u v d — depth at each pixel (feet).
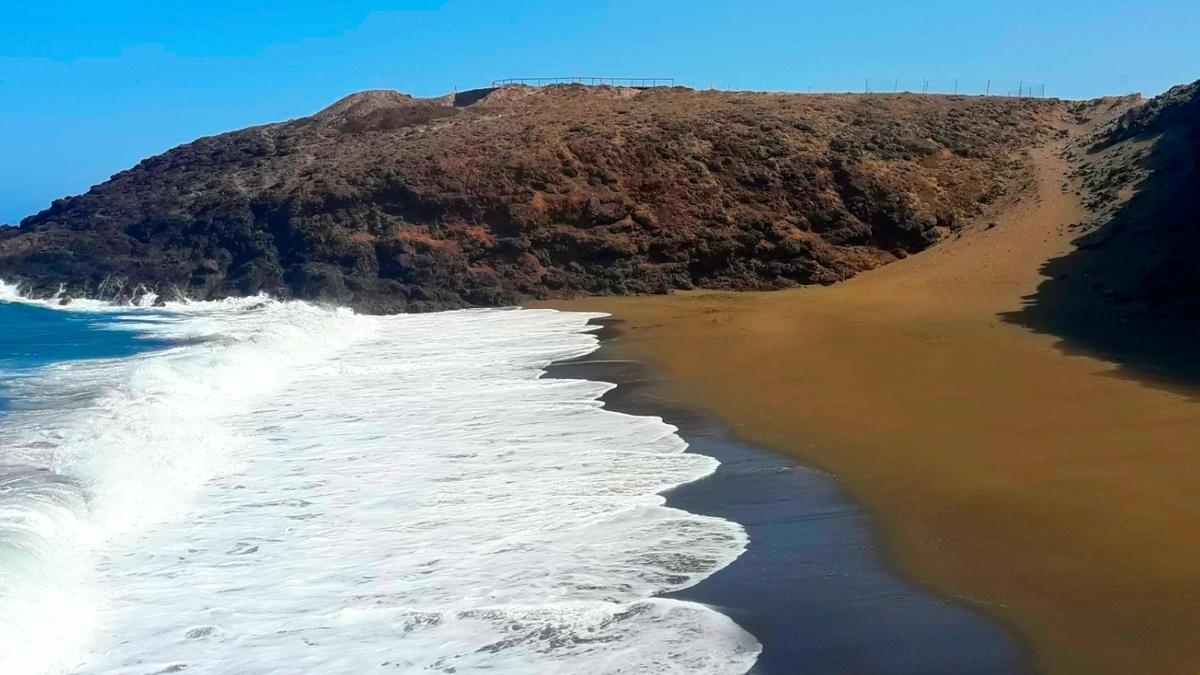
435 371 57.41
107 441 35.32
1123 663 18.92
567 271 103.81
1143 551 24.22
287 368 59.16
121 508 29.32
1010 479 30.55
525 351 64.90
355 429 41.57
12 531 24.76
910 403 42.11
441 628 21.47
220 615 22.41
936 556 24.75
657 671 19.31
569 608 22.30
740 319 75.15
